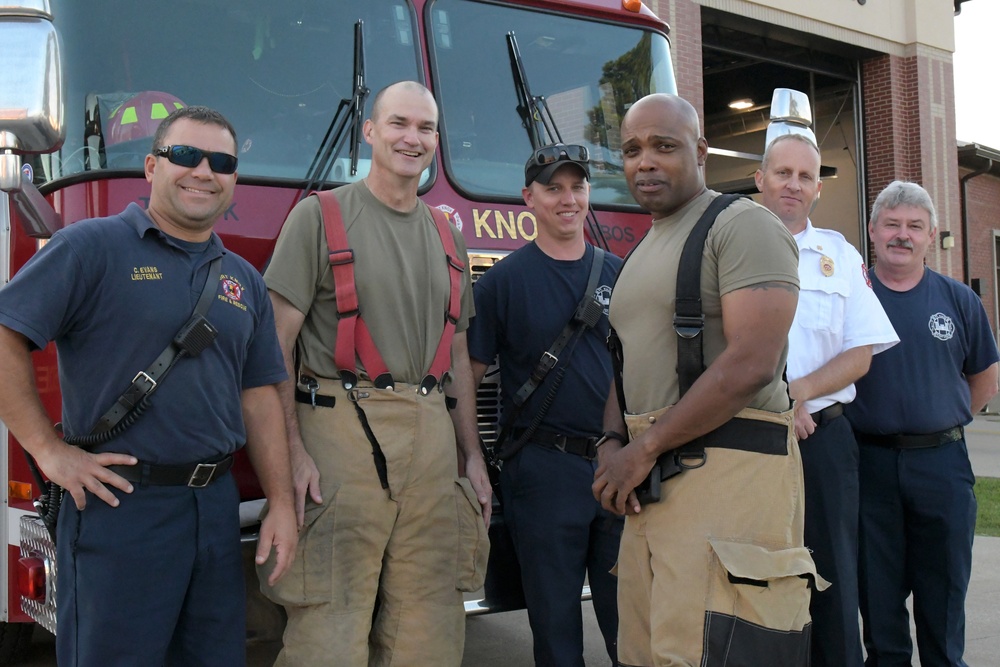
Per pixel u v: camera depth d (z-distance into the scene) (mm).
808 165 3498
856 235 15938
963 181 20203
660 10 12031
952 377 3709
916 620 3781
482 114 4121
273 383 2871
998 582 5953
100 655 2531
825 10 14172
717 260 2504
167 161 2621
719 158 17297
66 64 3379
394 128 3025
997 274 21438
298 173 3625
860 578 3785
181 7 3576
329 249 2969
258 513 3129
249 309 2787
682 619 2461
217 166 2646
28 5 2623
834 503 3359
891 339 3414
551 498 3410
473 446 3365
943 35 15781
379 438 2936
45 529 3244
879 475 3717
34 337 2465
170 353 2604
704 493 2498
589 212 4266
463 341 3369
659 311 2607
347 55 3811
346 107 3752
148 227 2627
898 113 15438
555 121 4328
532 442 3463
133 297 2576
